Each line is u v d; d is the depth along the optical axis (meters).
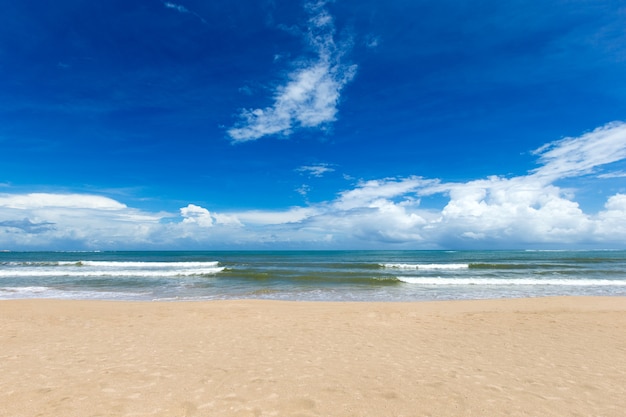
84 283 21.70
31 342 7.15
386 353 6.46
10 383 4.66
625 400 4.29
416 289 18.94
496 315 10.50
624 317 9.94
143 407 3.96
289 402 4.16
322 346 6.98
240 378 4.98
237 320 9.84
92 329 8.55
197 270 29.48
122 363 5.66
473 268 32.97
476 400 4.25
